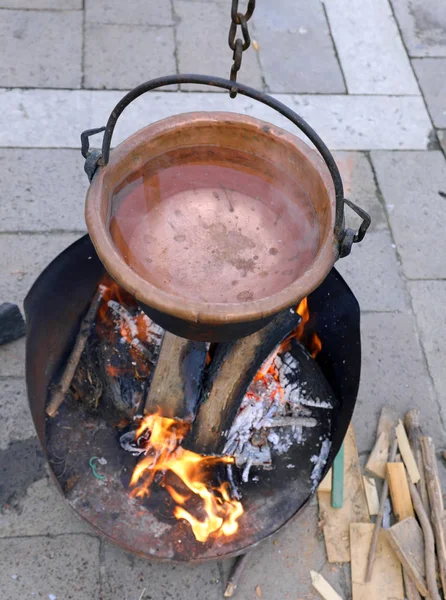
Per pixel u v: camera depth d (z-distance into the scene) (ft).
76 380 6.38
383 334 7.95
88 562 6.09
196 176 5.05
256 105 10.00
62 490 5.70
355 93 10.43
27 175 8.75
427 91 10.61
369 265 8.53
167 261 4.75
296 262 4.69
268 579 6.14
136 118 9.55
